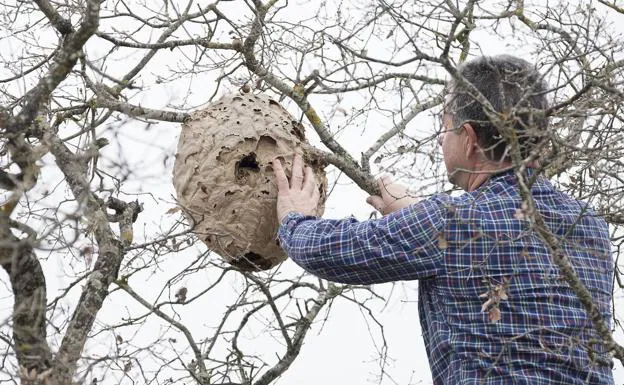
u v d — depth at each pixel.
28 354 3.69
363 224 3.68
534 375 3.43
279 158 4.71
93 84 4.38
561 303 3.52
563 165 3.82
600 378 3.53
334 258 3.66
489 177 3.67
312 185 4.31
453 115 3.71
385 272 3.62
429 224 3.56
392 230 3.59
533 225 3.24
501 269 3.51
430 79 4.07
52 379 3.54
